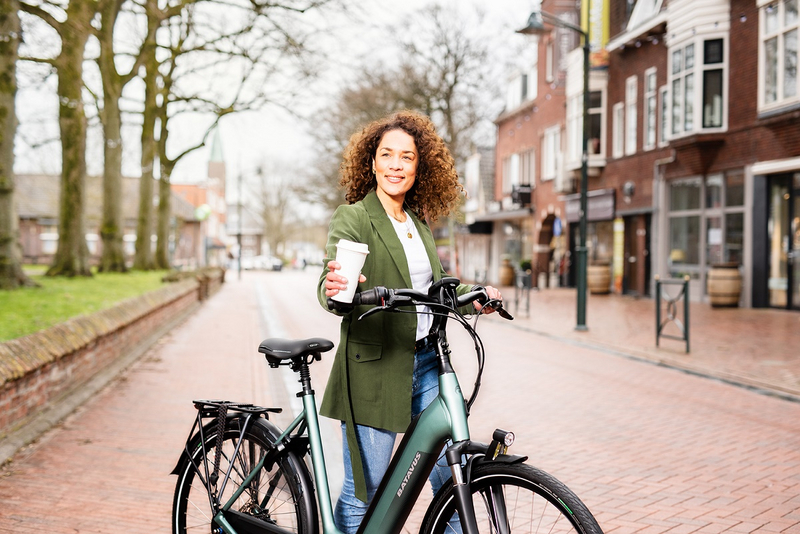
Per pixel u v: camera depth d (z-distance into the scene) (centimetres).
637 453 508
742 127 1673
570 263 2717
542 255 3056
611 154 2334
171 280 1848
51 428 548
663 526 367
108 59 1753
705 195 1856
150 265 2427
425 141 273
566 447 524
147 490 414
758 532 360
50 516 370
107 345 805
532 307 1866
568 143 2547
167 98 2283
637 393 732
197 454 288
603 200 2362
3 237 1020
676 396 717
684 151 1830
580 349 1082
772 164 1555
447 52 3045
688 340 992
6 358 511
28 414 543
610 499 409
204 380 786
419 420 239
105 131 1819
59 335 644
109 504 390
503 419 615
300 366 265
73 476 436
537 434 563
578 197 2561
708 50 1748
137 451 494
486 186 3984
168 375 812
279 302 2231
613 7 2338
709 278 1680
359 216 252
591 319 1521
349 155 279
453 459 224
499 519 220
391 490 242
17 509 378
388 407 247
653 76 2078
